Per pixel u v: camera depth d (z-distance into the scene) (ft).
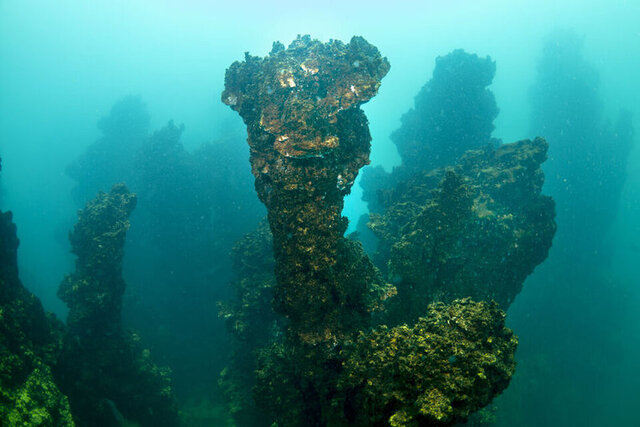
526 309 167.73
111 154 183.62
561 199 184.75
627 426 144.36
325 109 60.44
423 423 39.81
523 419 136.87
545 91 196.34
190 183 159.94
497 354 42.65
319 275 55.98
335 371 56.65
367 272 62.75
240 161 168.96
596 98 188.96
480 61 151.02
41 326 81.20
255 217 165.99
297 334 57.98
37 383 63.36
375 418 45.11
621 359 164.25
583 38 192.34
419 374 40.75
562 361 157.99
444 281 76.74
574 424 142.72
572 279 174.29
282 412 62.34
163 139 160.35
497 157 97.60
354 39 64.95
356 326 59.11
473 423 87.51
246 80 67.10
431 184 110.11
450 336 42.96
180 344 147.74
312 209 55.16
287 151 54.34
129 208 112.06
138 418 100.83
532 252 84.38
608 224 184.96
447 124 150.20
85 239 102.17
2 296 74.49
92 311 94.32
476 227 79.00
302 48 71.20
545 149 91.04
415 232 75.92
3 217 86.53
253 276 106.11
